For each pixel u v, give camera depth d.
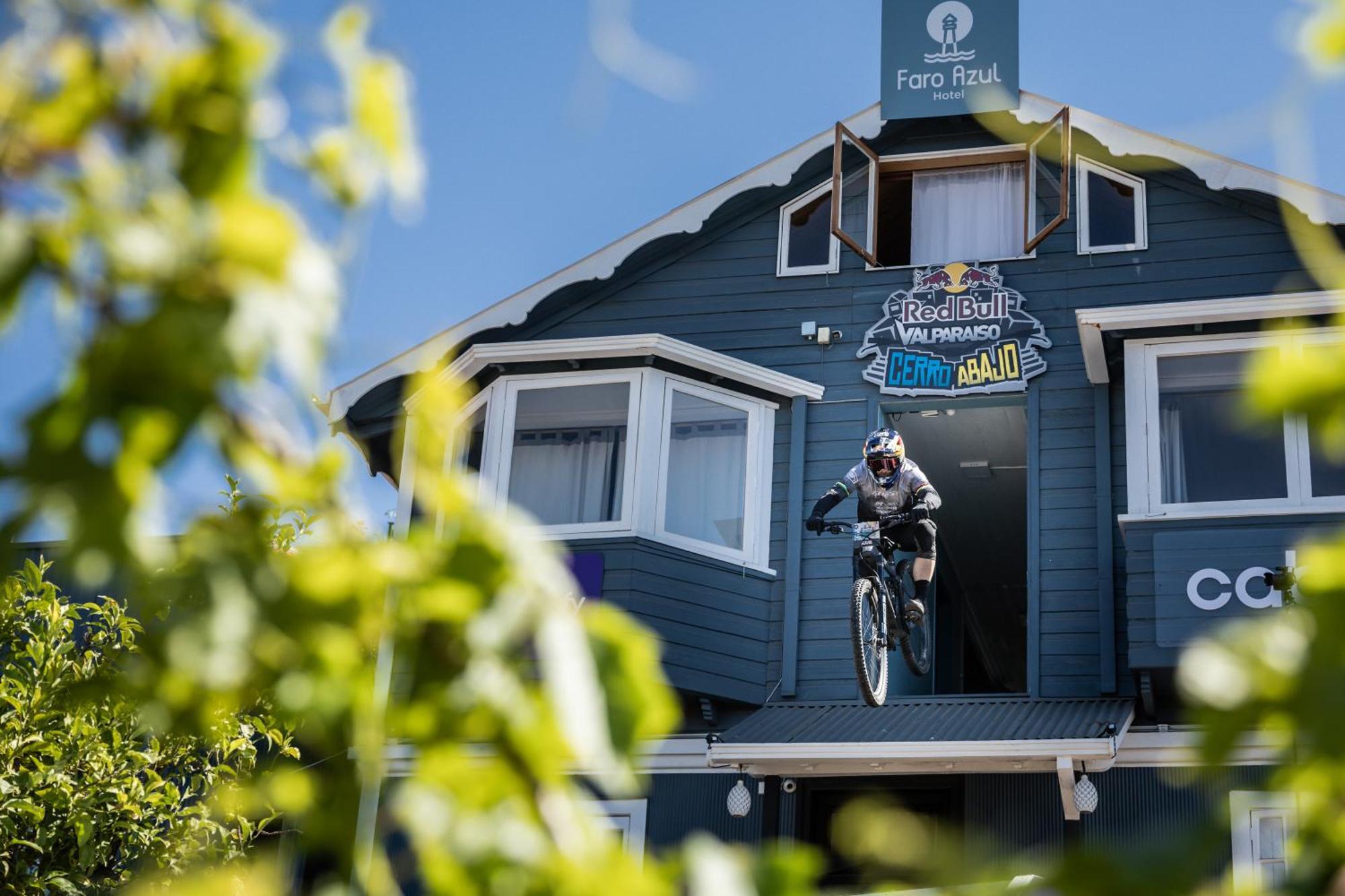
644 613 13.25
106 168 1.04
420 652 1.12
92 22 1.06
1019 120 14.55
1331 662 0.92
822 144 14.94
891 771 11.95
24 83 1.03
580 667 1.10
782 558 13.91
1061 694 12.73
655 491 13.73
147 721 1.13
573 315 15.12
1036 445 13.55
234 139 1.07
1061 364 13.80
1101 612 12.84
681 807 13.02
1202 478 12.55
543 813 1.12
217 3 1.09
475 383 14.66
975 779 12.36
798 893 1.02
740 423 14.23
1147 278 13.88
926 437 16.11
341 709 1.12
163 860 7.65
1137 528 12.30
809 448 14.18
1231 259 13.69
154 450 0.97
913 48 14.77
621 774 1.09
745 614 13.64
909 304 14.38
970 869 0.99
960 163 14.95
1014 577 19.81
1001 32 14.70
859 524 11.30
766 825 12.45
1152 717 12.30
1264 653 0.93
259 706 7.58
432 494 1.17
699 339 14.77
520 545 1.13
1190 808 11.81
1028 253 14.12
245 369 0.98
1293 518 11.97
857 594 10.97
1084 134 14.45
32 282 0.97
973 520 18.22
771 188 14.98
